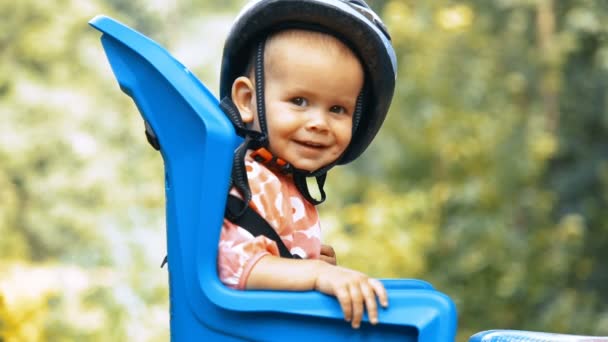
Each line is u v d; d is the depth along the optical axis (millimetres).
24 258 12672
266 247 2213
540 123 10242
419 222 9266
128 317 7281
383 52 2303
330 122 2311
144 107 2225
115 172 12906
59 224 13031
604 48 10789
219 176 2160
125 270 7750
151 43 2244
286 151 2311
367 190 9797
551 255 9820
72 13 14172
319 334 2072
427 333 1998
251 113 2354
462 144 9742
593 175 11672
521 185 9984
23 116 13367
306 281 2082
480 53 10203
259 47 2332
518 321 9461
